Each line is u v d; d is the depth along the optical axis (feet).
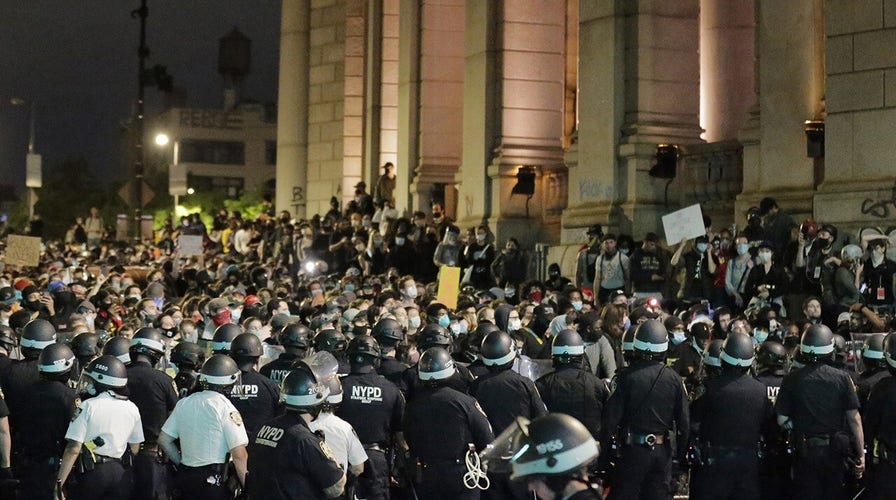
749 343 37.52
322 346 40.86
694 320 53.57
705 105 95.66
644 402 36.81
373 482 36.45
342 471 28.73
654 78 86.22
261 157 356.59
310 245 108.17
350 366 37.78
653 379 36.94
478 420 34.40
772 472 39.99
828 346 37.55
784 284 62.95
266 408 36.45
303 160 156.66
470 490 34.14
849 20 66.85
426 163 118.62
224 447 33.65
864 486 37.93
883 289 58.65
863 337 44.65
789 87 71.82
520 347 46.34
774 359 40.14
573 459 17.34
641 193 84.69
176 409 33.91
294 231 112.88
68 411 36.73
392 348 40.52
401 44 122.21
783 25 72.13
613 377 43.34
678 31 86.99
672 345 46.50
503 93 100.94
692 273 68.49
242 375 36.50
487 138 101.86
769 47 72.84
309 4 156.66
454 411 34.32
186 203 277.44
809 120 70.74
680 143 85.66
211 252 129.90
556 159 101.30
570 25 105.19
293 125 156.87
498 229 99.09
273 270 97.91
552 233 98.37
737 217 74.74
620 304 50.03
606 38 87.20
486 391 36.42
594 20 88.33
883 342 39.70
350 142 147.64
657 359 37.37
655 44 86.38
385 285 77.92
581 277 76.79
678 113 86.79
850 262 59.93
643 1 86.22
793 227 66.95
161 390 37.78
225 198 286.05
